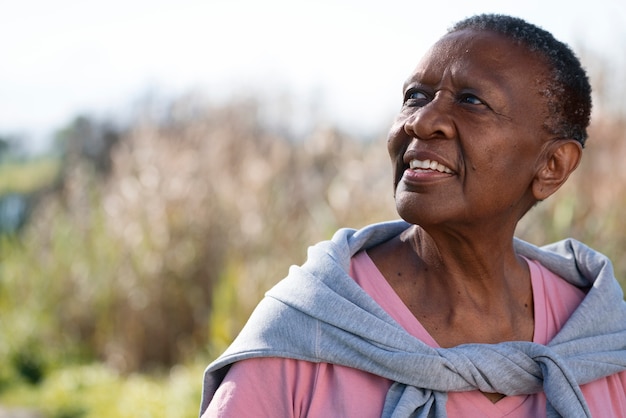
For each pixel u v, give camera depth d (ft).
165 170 24.84
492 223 5.83
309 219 22.98
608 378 6.28
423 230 6.04
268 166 24.17
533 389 5.78
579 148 6.06
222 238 23.61
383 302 5.94
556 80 5.88
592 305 6.31
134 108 33.65
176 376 21.31
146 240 24.00
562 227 16.94
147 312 23.71
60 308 25.93
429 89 5.85
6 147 45.70
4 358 24.72
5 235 31.40
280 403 5.65
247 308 19.67
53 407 20.90
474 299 6.00
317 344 5.64
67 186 31.17
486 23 5.92
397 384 5.62
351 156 24.00
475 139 5.58
